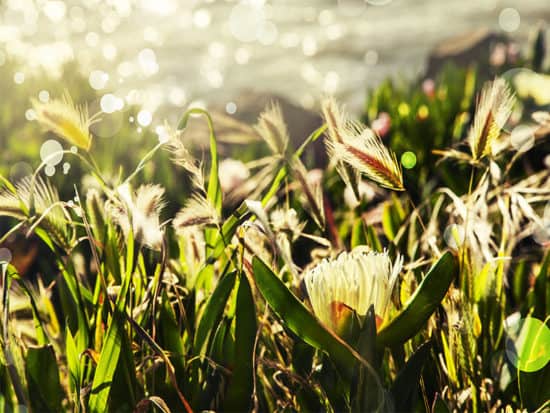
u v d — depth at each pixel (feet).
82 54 13.79
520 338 2.98
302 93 17.28
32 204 3.00
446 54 14.35
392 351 2.85
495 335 3.10
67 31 24.86
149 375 3.03
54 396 2.95
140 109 7.72
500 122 2.90
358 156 2.81
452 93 7.70
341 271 2.68
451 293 3.06
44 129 3.06
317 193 3.05
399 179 2.82
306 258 4.21
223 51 22.63
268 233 2.61
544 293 3.30
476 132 2.94
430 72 14.46
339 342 2.64
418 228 3.62
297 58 21.21
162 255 2.88
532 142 3.37
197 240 3.24
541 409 2.83
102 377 2.82
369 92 8.34
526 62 9.27
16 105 8.91
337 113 2.88
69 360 2.96
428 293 2.65
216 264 3.57
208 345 2.97
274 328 3.15
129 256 2.86
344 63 20.03
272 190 3.17
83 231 3.61
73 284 3.05
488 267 3.09
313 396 2.90
